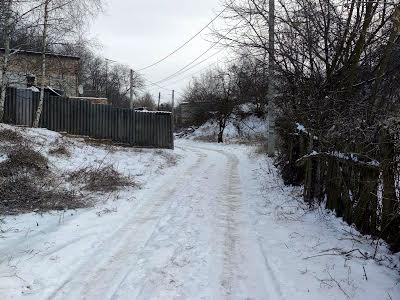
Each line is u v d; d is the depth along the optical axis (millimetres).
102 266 5711
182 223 8133
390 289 4773
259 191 11625
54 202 8977
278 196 10484
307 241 6641
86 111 21484
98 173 12258
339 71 9172
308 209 8609
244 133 43562
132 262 5887
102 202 9656
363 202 6598
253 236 7230
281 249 6402
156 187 12266
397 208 5508
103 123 22125
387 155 5719
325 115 8633
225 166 18594
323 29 9266
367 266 5414
